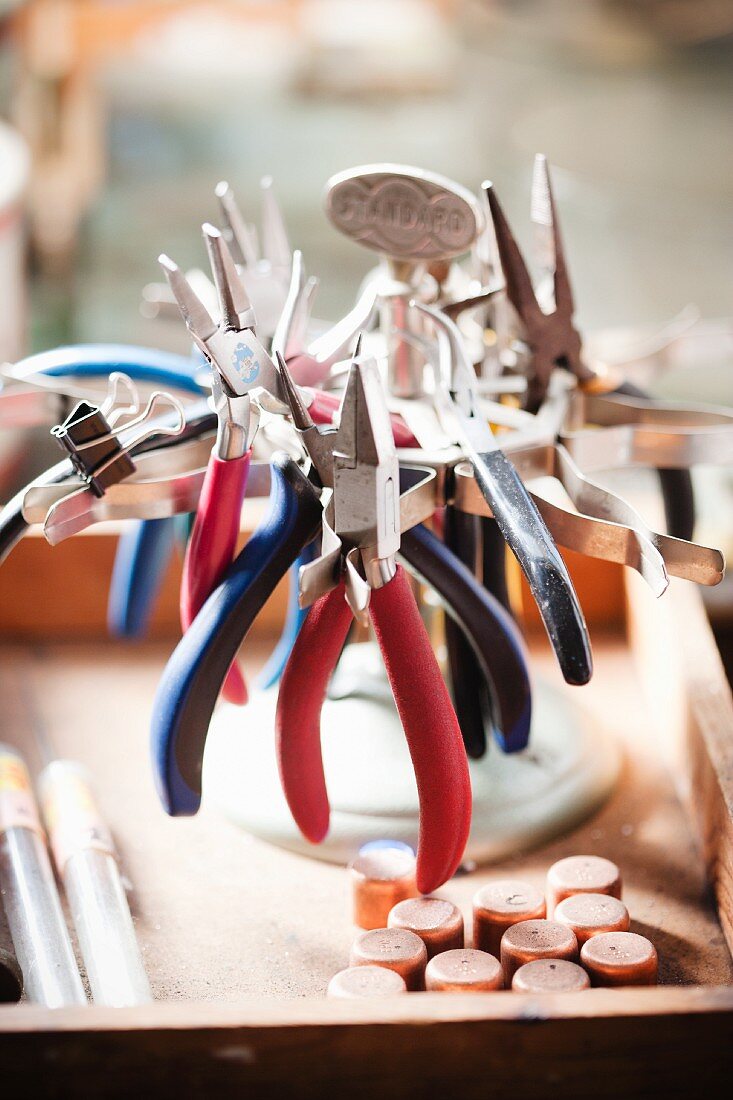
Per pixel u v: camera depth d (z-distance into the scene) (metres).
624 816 0.62
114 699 0.73
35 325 1.49
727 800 0.53
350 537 0.46
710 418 0.60
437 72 1.79
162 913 0.56
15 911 0.53
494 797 0.60
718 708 0.59
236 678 0.55
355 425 0.44
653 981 0.49
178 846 0.61
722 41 1.13
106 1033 0.39
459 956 0.49
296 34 1.80
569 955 0.49
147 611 0.64
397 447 0.53
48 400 0.58
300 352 0.52
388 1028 0.40
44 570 0.77
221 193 0.59
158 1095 0.40
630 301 1.08
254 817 0.61
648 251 1.07
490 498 0.47
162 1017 0.40
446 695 0.47
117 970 0.50
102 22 1.57
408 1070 0.40
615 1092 0.41
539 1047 0.40
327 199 0.56
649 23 1.13
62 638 0.79
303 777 0.50
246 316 0.48
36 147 1.54
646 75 1.15
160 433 0.52
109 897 0.54
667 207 1.04
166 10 1.61
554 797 0.61
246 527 0.75
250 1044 0.40
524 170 1.11
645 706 0.72
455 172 1.68
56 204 1.52
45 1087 0.40
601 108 1.14
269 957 0.54
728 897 0.53
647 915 0.56
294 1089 0.40
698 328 0.66
